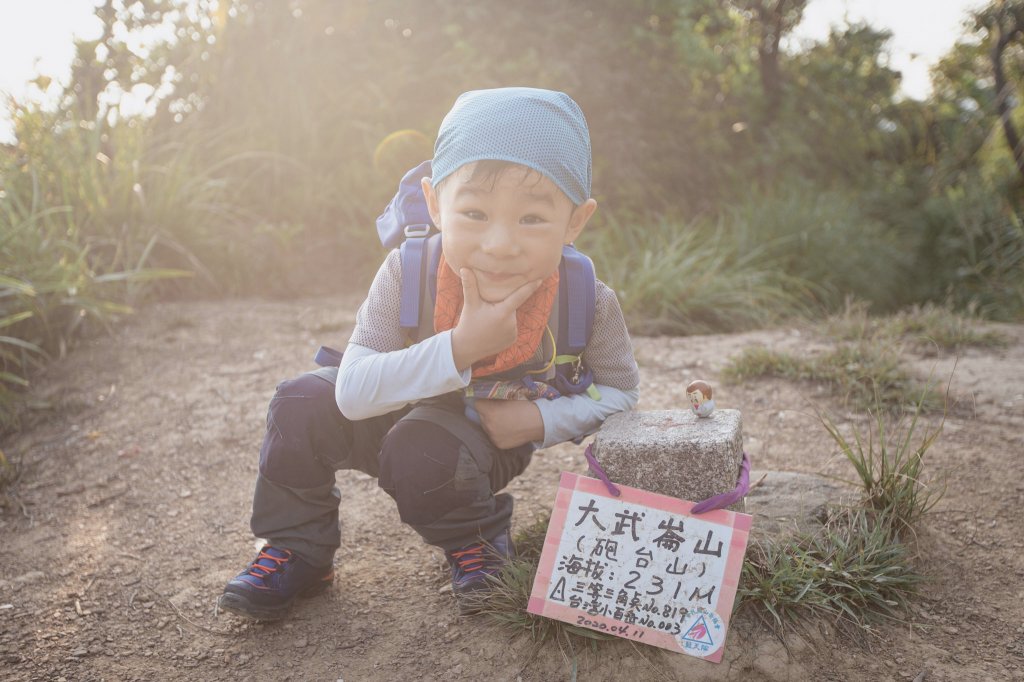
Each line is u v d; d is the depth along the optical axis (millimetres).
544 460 2930
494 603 2035
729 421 2023
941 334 4109
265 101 6160
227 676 1978
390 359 1783
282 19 6336
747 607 1989
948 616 2080
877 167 9469
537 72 6211
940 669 1900
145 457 3102
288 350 4109
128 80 5836
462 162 1677
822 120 8578
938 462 2809
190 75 6207
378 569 2367
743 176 7395
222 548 2529
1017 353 3918
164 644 2104
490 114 1681
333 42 6445
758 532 2178
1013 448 2898
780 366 3635
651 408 3420
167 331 4328
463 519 2008
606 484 1930
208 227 5367
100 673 1997
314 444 1984
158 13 5918
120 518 2723
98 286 4512
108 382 3744
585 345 1967
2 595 2318
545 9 6566
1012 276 7461
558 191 1702
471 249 1704
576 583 1905
